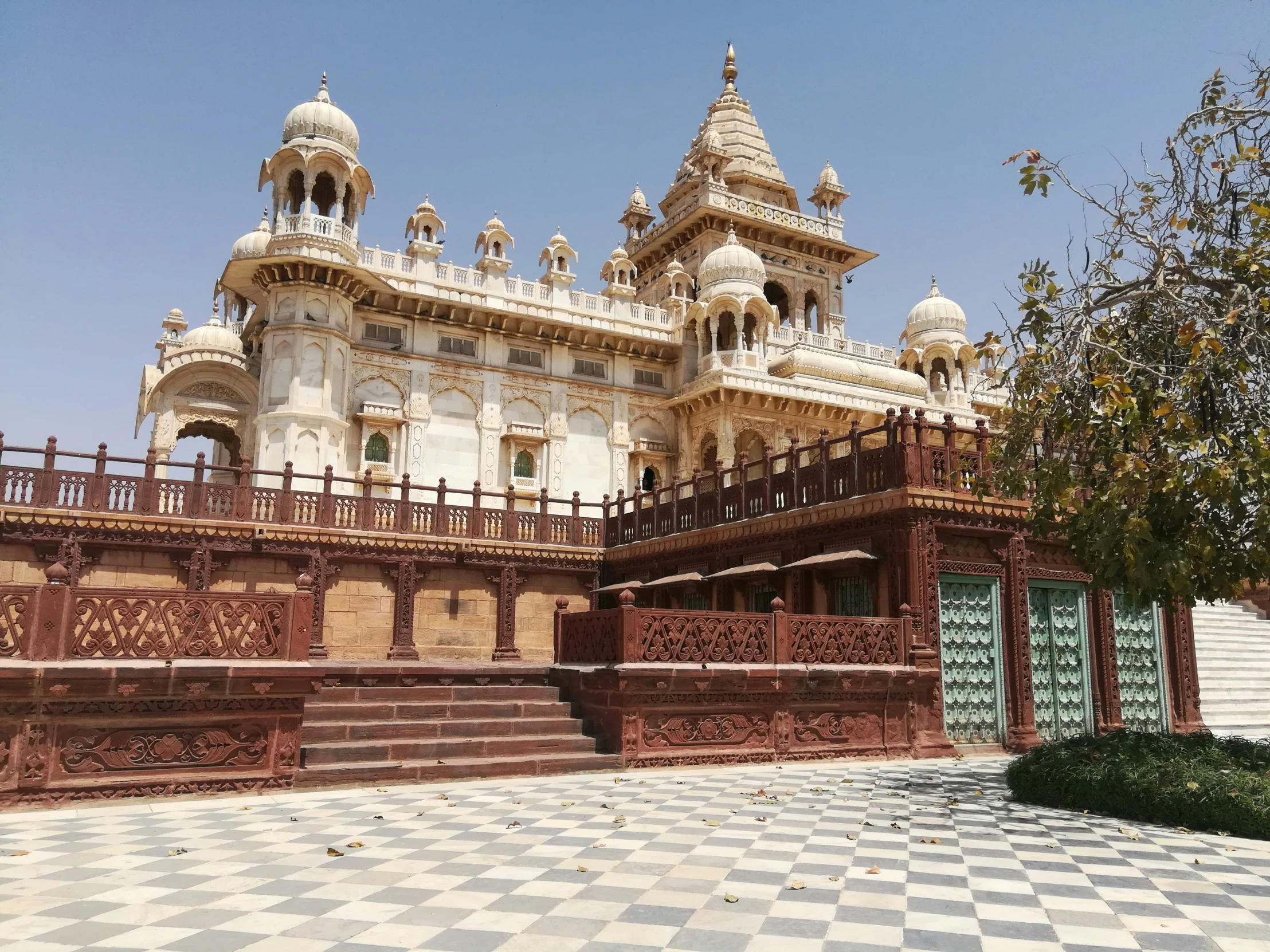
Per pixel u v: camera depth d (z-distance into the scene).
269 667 9.01
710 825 7.65
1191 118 10.35
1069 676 14.45
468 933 4.82
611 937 4.77
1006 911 5.30
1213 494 8.52
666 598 19.38
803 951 4.61
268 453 23.80
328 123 25.56
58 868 6.08
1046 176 10.34
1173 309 10.03
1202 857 6.70
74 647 8.48
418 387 26.81
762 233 38.03
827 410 30.00
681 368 30.75
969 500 13.38
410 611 20.36
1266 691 18.84
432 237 28.28
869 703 12.41
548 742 11.02
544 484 28.25
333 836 7.12
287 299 24.67
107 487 18.19
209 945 4.59
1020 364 10.60
